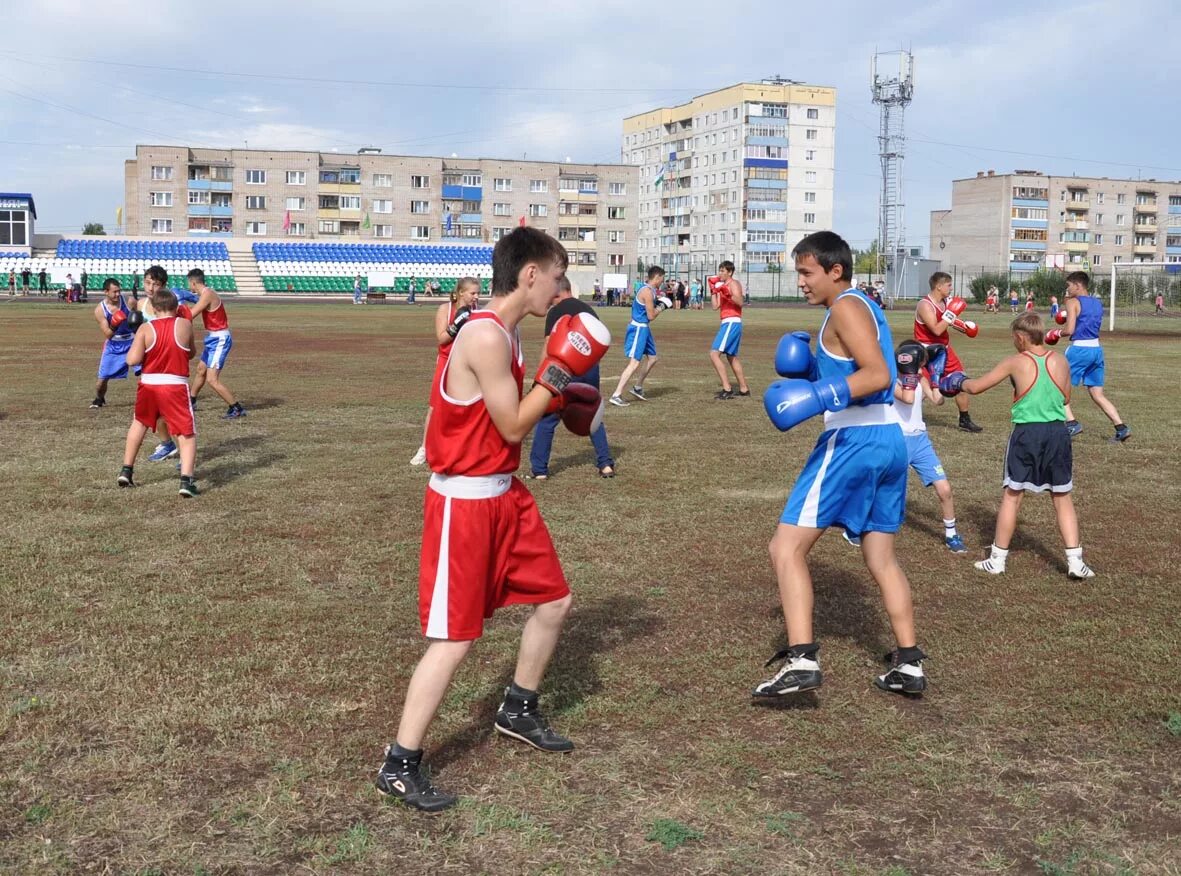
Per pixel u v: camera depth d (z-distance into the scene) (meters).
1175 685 4.44
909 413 6.61
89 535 6.77
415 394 14.77
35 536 6.72
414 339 27.45
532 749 3.82
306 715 4.04
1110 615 5.41
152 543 6.59
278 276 72.81
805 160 105.50
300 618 5.20
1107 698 4.29
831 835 3.24
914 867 3.06
